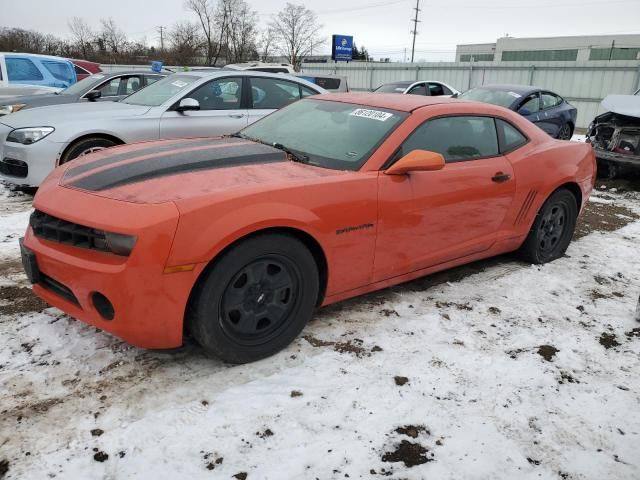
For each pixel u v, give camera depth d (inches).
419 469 86.4
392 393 105.0
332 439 91.6
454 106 149.3
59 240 103.8
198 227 96.1
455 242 147.5
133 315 95.6
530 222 170.1
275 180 111.9
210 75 264.2
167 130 249.3
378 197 122.8
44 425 90.9
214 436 90.5
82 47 2011.6
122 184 106.7
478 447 92.3
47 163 227.3
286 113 160.9
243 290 106.5
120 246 94.0
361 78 1095.6
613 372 118.1
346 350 119.3
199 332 103.0
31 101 342.6
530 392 108.7
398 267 134.3
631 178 352.8
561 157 175.8
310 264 115.0
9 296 138.6
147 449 86.7
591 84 810.8
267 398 101.0
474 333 130.8
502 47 2253.9
